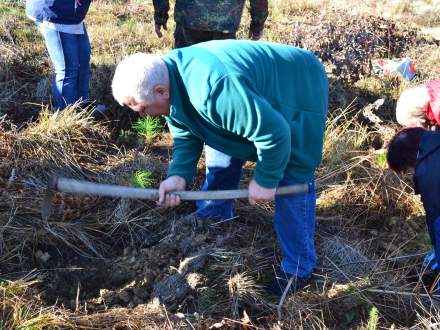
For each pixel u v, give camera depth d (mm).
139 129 4848
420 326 3100
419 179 2992
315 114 2848
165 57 2576
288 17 8211
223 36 4469
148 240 3727
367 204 4094
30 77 5590
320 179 4277
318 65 2896
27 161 4180
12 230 3646
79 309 3232
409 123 3662
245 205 3953
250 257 3514
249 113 2438
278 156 2590
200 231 3660
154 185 4238
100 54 6195
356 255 3596
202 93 2441
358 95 5465
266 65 2652
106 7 7953
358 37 6289
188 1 4328
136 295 3346
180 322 3084
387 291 3297
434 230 3061
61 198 3889
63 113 4570
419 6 9383
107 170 4363
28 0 4391
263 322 3184
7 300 3062
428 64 6559
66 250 3650
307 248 3236
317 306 3236
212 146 2861
